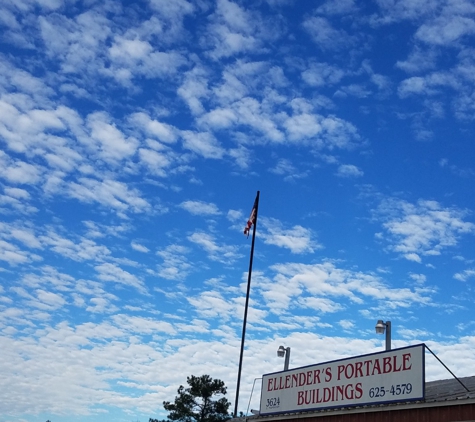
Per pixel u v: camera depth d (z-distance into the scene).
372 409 17.67
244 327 30.42
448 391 17.52
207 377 47.22
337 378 19.47
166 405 46.75
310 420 20.00
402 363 17.23
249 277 31.94
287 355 24.36
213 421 45.16
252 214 33.81
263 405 22.78
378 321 20.77
